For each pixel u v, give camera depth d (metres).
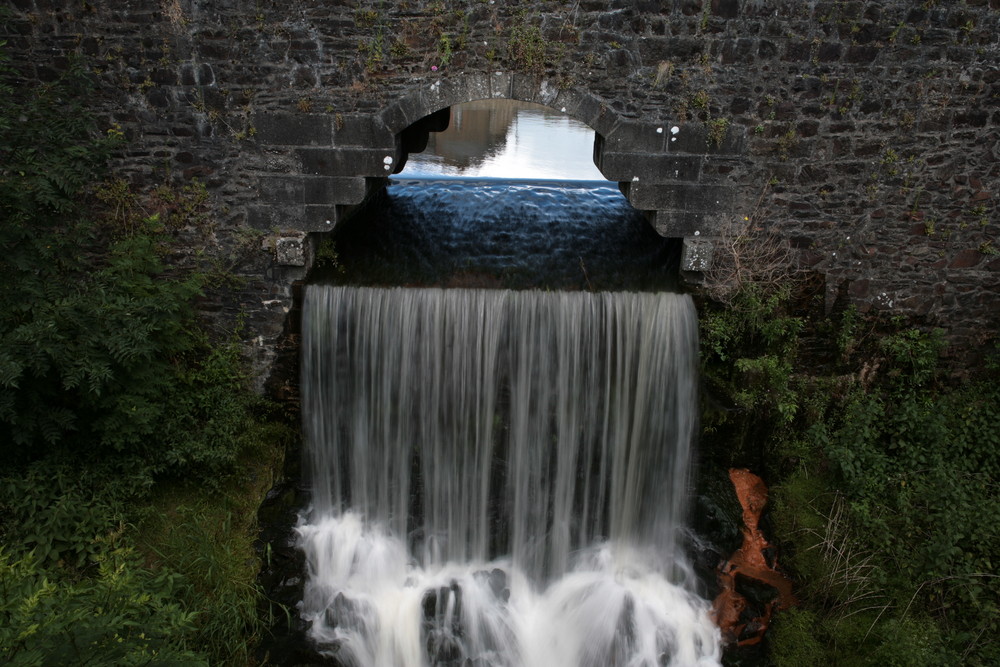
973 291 7.74
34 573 5.80
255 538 7.37
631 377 7.77
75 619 4.05
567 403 7.80
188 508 7.14
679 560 7.79
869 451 7.64
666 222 7.52
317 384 7.90
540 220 9.88
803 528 7.48
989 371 8.01
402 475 8.02
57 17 6.69
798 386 8.02
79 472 6.63
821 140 7.18
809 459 7.88
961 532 6.82
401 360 7.67
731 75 6.93
